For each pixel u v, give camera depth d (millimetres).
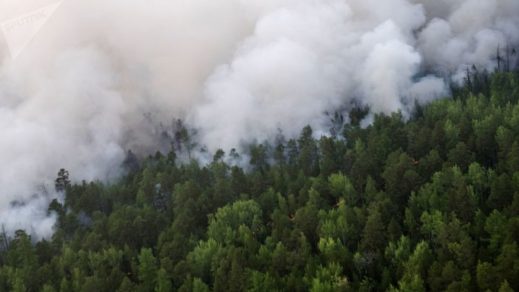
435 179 129750
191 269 119938
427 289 102375
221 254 119000
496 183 120688
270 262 116375
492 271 95625
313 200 134625
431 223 114938
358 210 123625
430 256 106875
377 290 105938
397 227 115812
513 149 131875
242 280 108500
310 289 104062
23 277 128250
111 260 129000
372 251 114125
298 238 120062
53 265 132125
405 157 136500
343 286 101062
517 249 100000
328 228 120000
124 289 114000
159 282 115875
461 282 95438
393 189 133000
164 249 126062
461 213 117188
